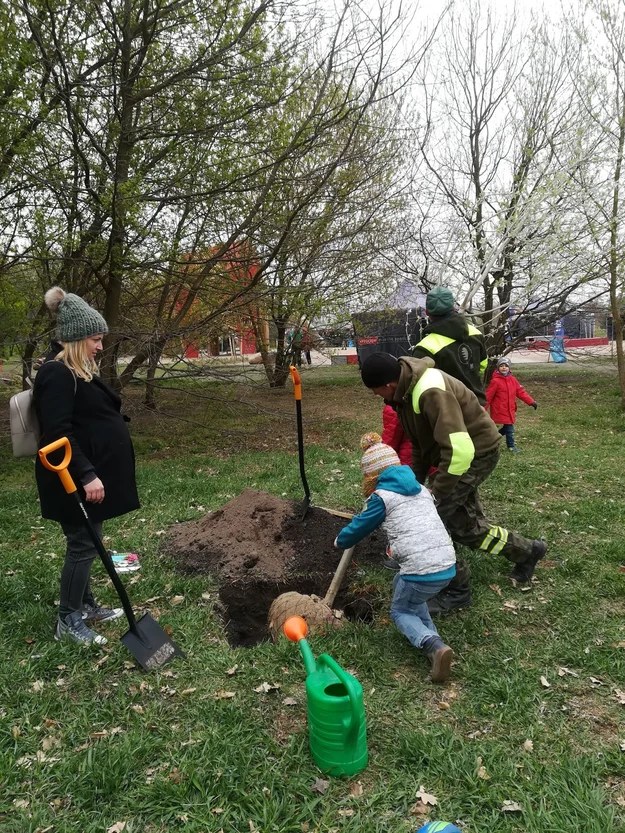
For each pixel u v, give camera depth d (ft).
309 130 31.96
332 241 34.42
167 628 12.60
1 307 27.91
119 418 12.04
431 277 46.29
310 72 31.63
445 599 13.12
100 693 10.58
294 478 24.13
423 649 10.78
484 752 8.91
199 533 17.02
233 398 41.81
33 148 26.73
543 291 44.11
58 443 10.34
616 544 16.20
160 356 34.17
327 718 8.46
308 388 60.34
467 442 11.78
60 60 26.07
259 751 9.00
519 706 10.00
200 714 9.89
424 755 8.80
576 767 8.59
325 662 8.89
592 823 7.61
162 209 32.78
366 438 11.65
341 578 13.07
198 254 33.76
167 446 34.55
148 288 37.22
